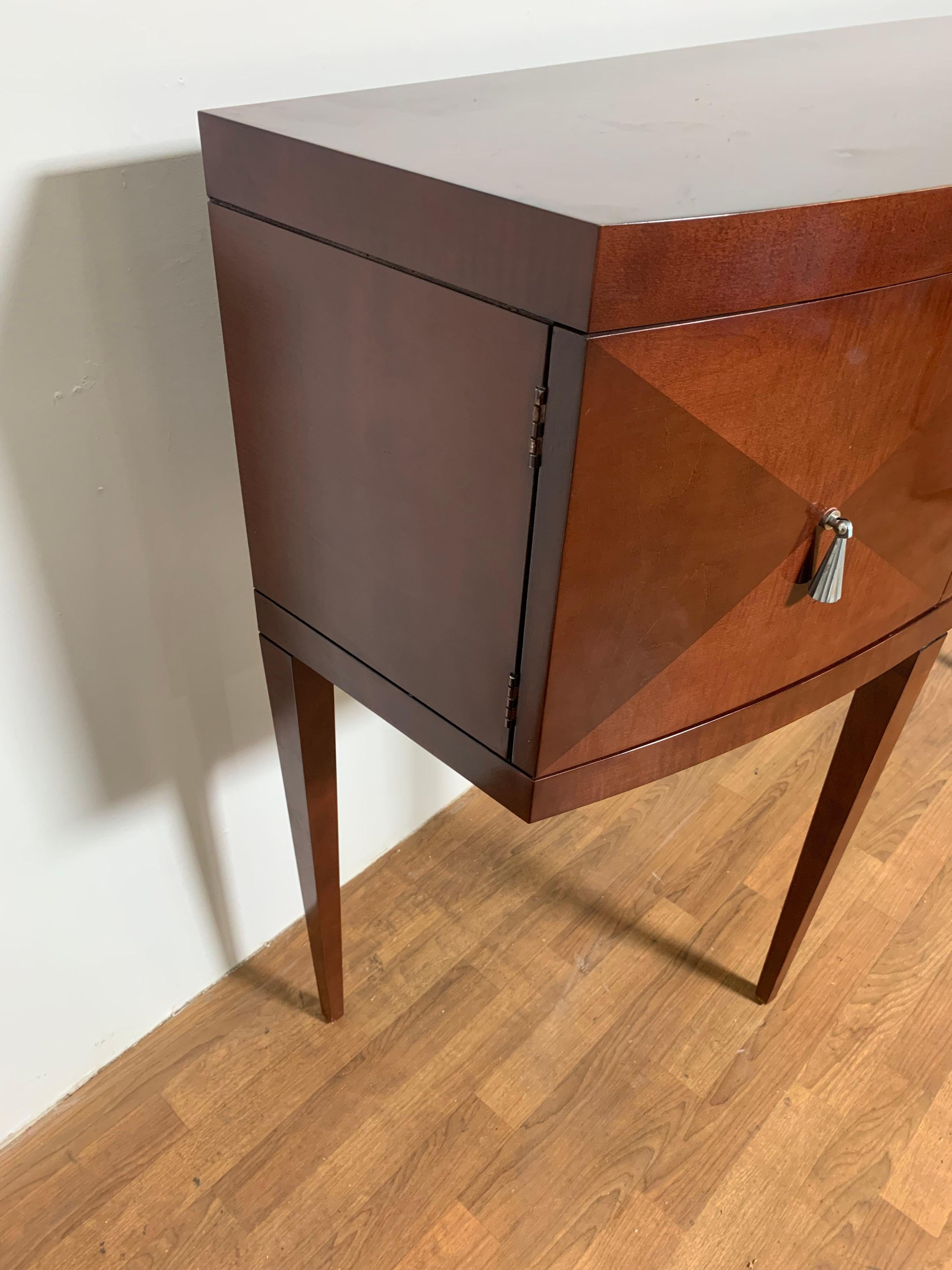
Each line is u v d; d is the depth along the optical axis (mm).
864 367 476
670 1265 795
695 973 1026
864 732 795
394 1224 812
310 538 617
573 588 456
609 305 372
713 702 576
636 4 844
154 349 640
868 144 505
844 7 1102
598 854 1160
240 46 599
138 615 723
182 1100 890
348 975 1006
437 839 1167
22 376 583
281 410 581
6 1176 829
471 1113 892
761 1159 868
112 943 853
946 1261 803
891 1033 976
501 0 733
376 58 675
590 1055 944
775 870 1152
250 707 856
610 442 416
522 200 380
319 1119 881
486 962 1026
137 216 595
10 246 548
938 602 686
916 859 1168
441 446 475
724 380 428
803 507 515
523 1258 795
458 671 545
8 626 648
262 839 952
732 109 584
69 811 755
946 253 459
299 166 474
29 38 510
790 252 402
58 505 637
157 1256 786
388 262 450
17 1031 813
